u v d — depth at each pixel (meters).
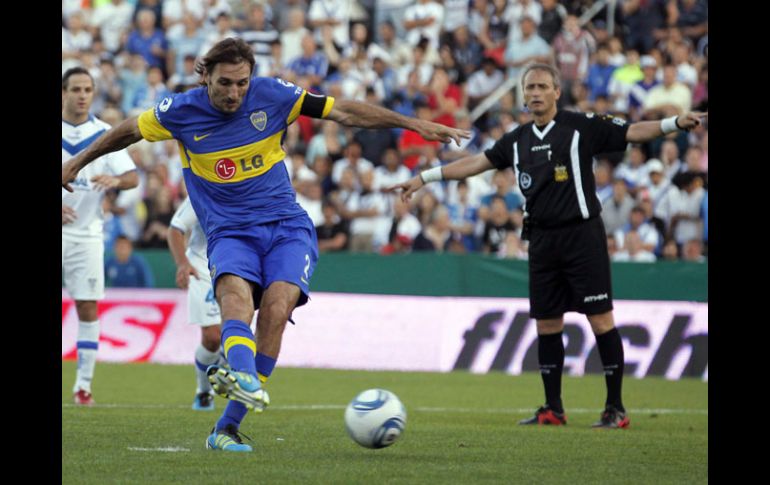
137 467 19.88
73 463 20.36
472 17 68.69
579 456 23.14
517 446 24.81
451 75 68.00
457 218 62.31
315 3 70.38
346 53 69.88
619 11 67.44
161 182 65.06
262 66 70.25
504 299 53.31
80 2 72.25
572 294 31.47
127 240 55.28
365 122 23.03
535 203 31.52
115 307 55.12
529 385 45.53
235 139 22.50
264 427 28.08
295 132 65.69
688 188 60.53
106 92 70.94
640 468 21.33
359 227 63.03
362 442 21.66
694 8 66.62
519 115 65.94
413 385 44.97
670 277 52.34
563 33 66.75
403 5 69.94
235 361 20.45
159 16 72.12
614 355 31.02
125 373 47.38
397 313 54.16
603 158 62.12
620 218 60.78
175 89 71.06
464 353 53.31
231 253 22.11
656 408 37.97
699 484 19.34
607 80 66.12
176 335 54.44
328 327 54.50
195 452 22.14
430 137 23.08
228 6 71.69
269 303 21.92
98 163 36.56
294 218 22.97
